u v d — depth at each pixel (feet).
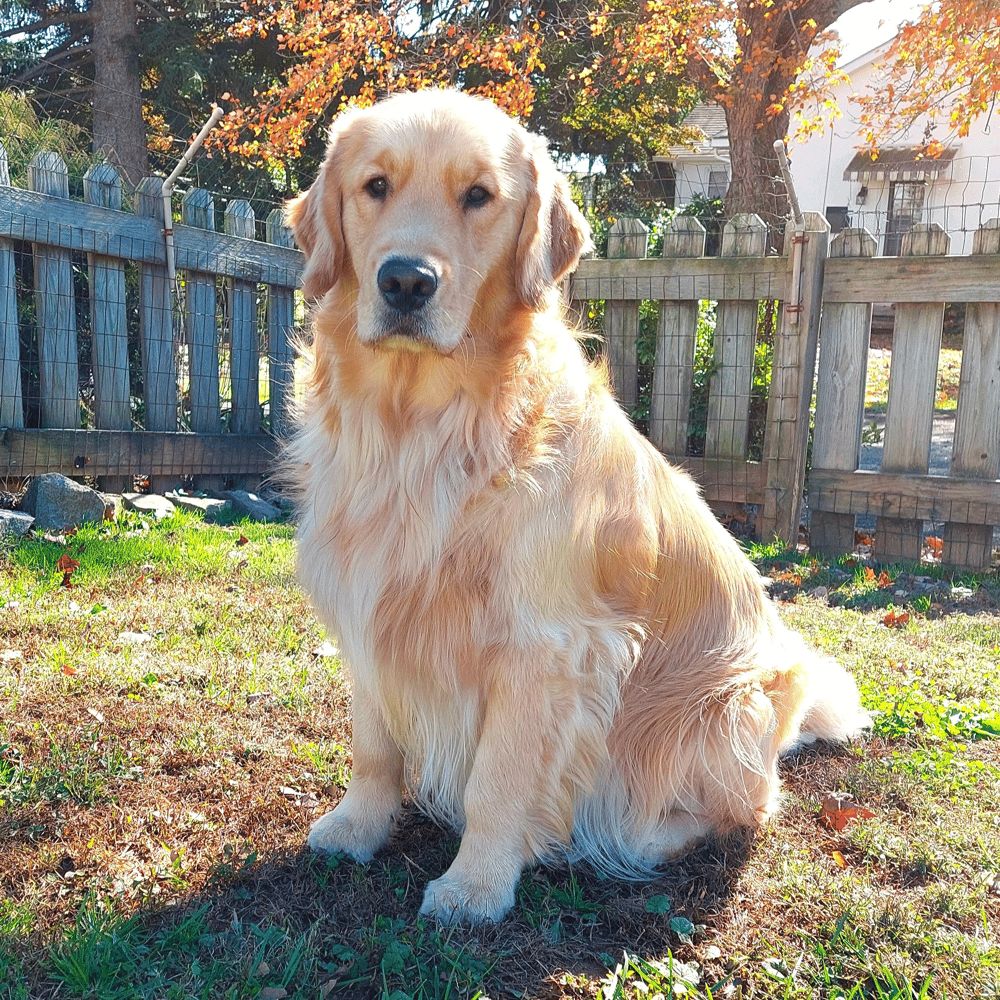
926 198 92.38
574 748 7.89
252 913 7.30
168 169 60.54
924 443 20.98
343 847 8.21
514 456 7.62
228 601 15.17
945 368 65.72
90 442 20.57
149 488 23.07
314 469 8.33
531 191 8.33
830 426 21.86
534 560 7.45
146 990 6.27
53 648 12.20
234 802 8.93
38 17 58.29
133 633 13.23
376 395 7.70
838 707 11.11
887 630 15.84
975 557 20.75
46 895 7.28
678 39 42.39
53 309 19.83
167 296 22.34
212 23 54.75
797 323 21.54
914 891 8.02
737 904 7.90
